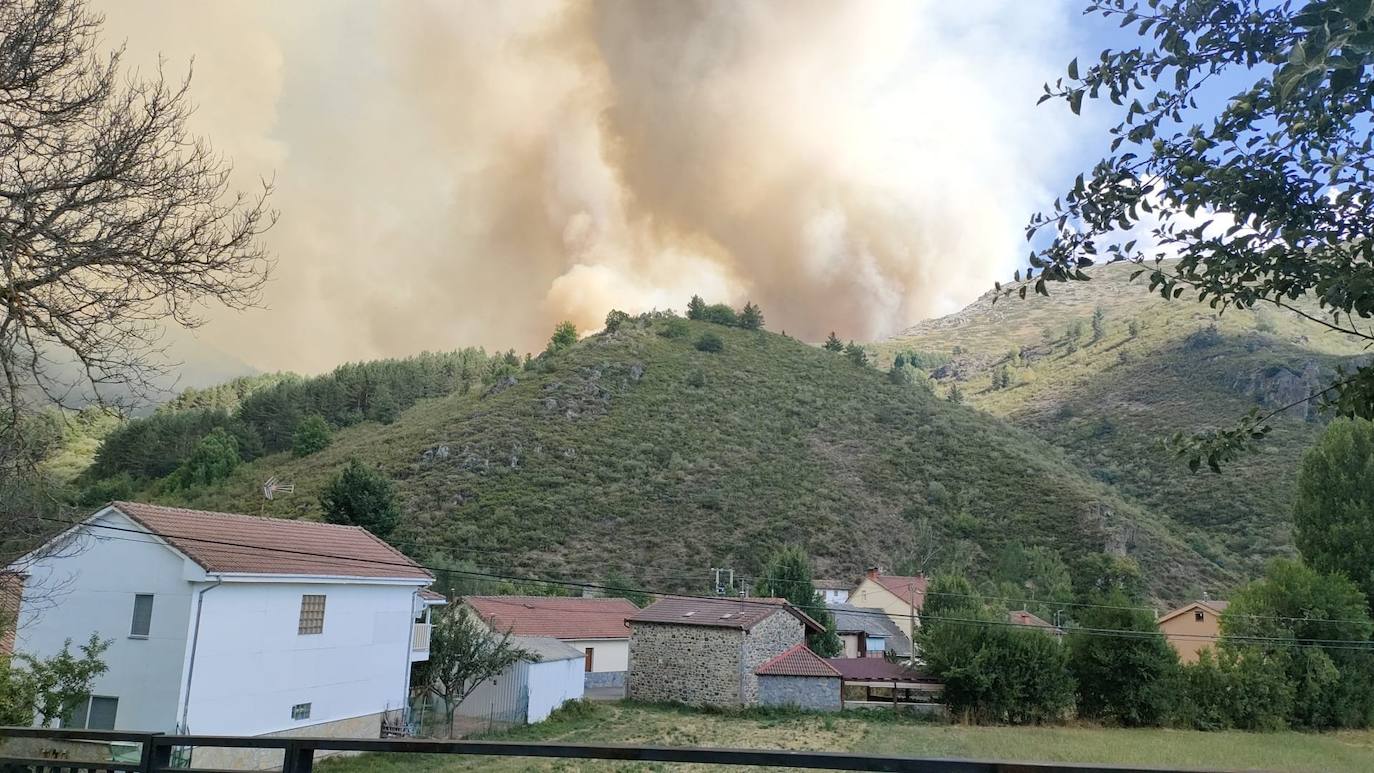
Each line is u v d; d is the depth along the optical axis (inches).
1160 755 981.8
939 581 1624.0
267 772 276.2
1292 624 1350.9
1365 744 1171.9
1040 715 1298.0
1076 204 202.7
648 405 3230.8
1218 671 1320.1
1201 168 178.2
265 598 743.7
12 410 269.3
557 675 1206.9
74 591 702.5
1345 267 167.2
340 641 823.1
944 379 7283.5
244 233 299.0
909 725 1221.1
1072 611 1801.2
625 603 1815.9
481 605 1529.3
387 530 1780.3
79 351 268.8
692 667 1320.1
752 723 1180.5
